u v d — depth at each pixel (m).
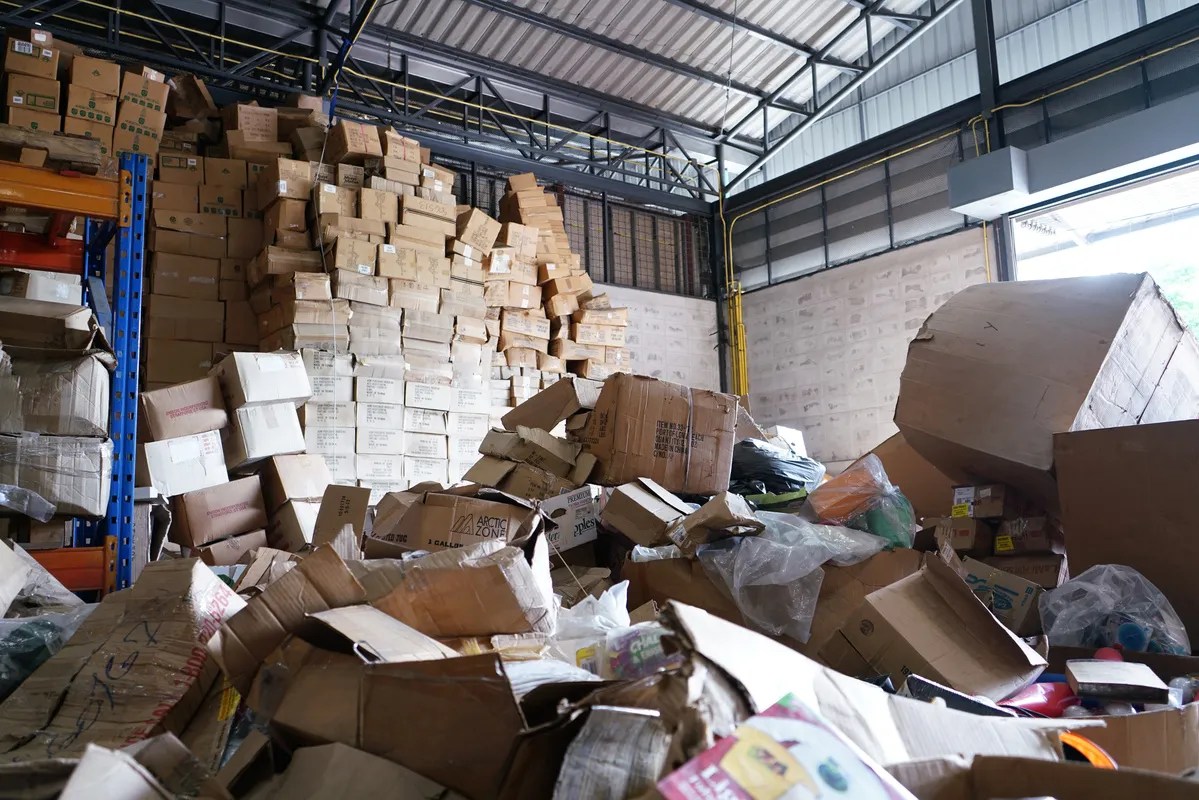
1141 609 2.07
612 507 2.64
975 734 0.96
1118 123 5.42
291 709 0.97
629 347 7.90
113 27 5.82
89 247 2.86
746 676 0.80
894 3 7.16
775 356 8.09
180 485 3.09
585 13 6.85
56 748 1.08
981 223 6.68
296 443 3.50
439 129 7.02
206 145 5.55
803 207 7.99
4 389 2.08
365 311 4.97
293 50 6.46
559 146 7.69
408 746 0.87
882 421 7.20
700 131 8.46
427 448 5.09
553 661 1.04
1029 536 2.68
